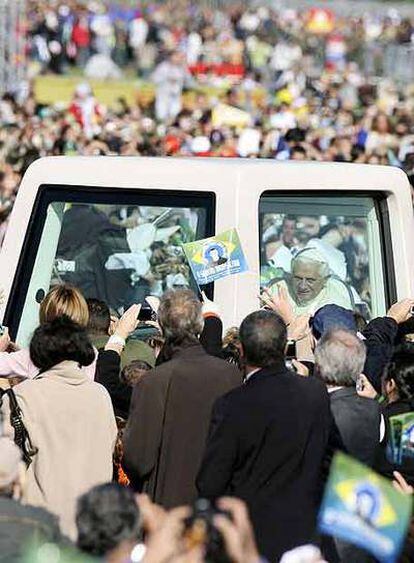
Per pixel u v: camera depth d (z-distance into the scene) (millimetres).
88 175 14391
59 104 54312
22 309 14422
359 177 14625
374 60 71375
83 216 14469
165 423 11648
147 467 11680
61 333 11531
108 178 14344
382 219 14805
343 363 11430
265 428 10781
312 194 14430
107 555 8211
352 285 14688
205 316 12867
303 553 8914
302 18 75438
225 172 14109
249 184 14086
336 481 8227
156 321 13852
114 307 14469
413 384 11922
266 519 10711
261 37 72688
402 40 74625
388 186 14758
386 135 39656
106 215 14430
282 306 13539
